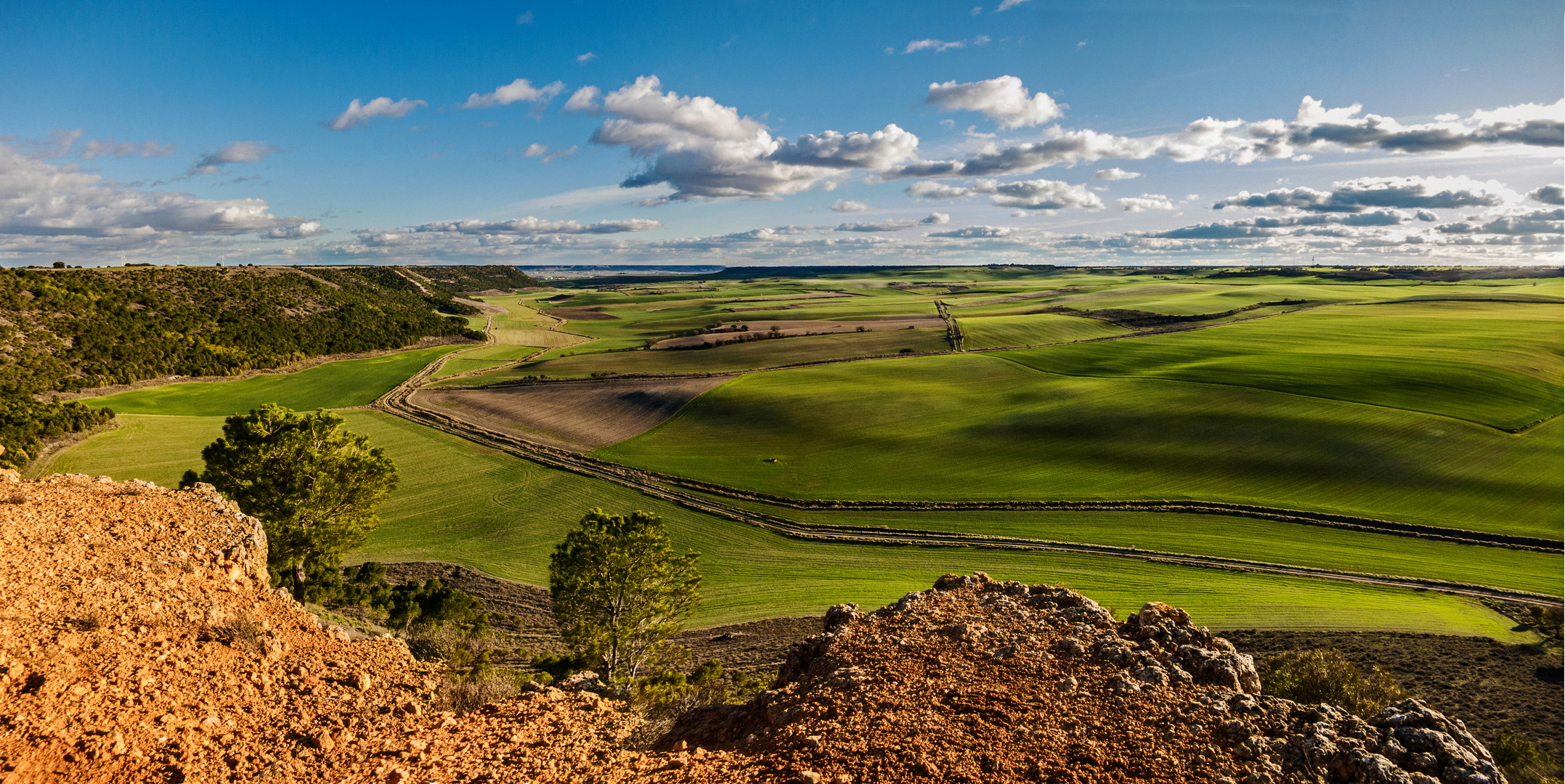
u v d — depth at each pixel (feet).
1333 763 24.22
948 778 23.30
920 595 44.06
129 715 26.27
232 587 42.52
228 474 84.17
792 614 123.65
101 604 33.71
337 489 88.63
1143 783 23.20
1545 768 57.16
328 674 35.09
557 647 101.14
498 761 26.89
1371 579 133.18
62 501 46.93
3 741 22.61
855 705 29.12
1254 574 136.67
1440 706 75.66
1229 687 29.99
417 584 113.29
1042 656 33.30
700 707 35.32
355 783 25.13
